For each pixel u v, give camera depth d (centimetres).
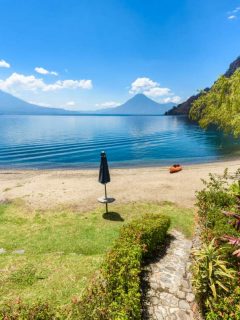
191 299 700
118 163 3838
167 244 1071
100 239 1202
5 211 1602
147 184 2205
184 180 2323
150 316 641
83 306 545
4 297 751
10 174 2973
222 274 625
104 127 11650
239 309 527
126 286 621
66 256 1015
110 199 1541
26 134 8219
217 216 966
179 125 12281
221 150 4762
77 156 4438
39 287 799
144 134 8169
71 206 1667
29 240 1204
